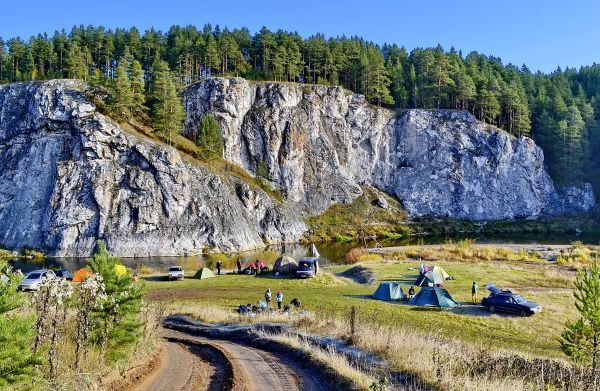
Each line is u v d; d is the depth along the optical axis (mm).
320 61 139625
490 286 37844
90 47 131250
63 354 14062
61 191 83062
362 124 128500
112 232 81000
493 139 126938
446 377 12547
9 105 94312
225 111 115375
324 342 19578
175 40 138500
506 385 11938
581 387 11938
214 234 87062
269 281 47031
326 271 56781
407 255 66062
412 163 127500
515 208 123625
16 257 76562
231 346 21922
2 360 9898
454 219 120750
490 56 185625
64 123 88938
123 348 16062
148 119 105562
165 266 66500
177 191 87375
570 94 152625
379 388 11891
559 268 52312
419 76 140375
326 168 121812
